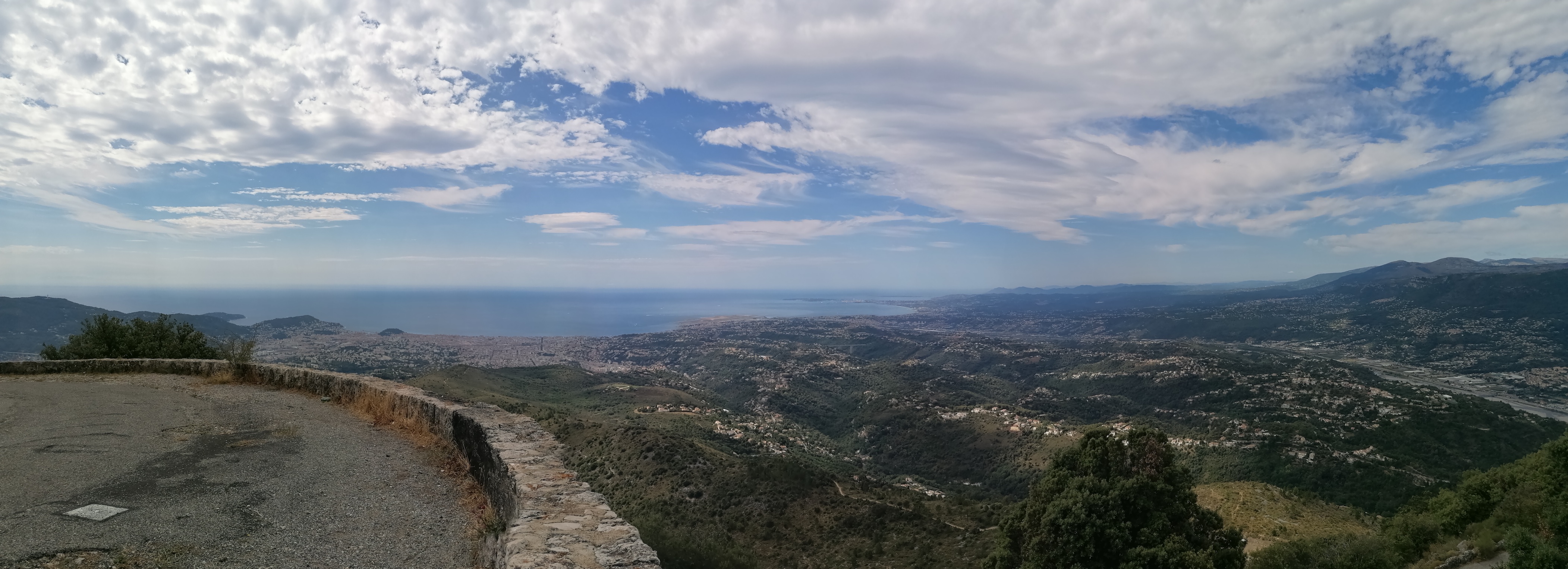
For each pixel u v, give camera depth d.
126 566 5.45
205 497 7.39
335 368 75.94
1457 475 47.44
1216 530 19.11
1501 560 20.41
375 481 8.54
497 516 7.37
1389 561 23.25
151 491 7.51
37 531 6.08
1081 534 18.08
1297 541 25.98
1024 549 20.36
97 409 12.43
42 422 11.20
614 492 37.34
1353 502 45.34
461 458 9.68
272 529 6.60
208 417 11.98
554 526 5.94
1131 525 17.98
